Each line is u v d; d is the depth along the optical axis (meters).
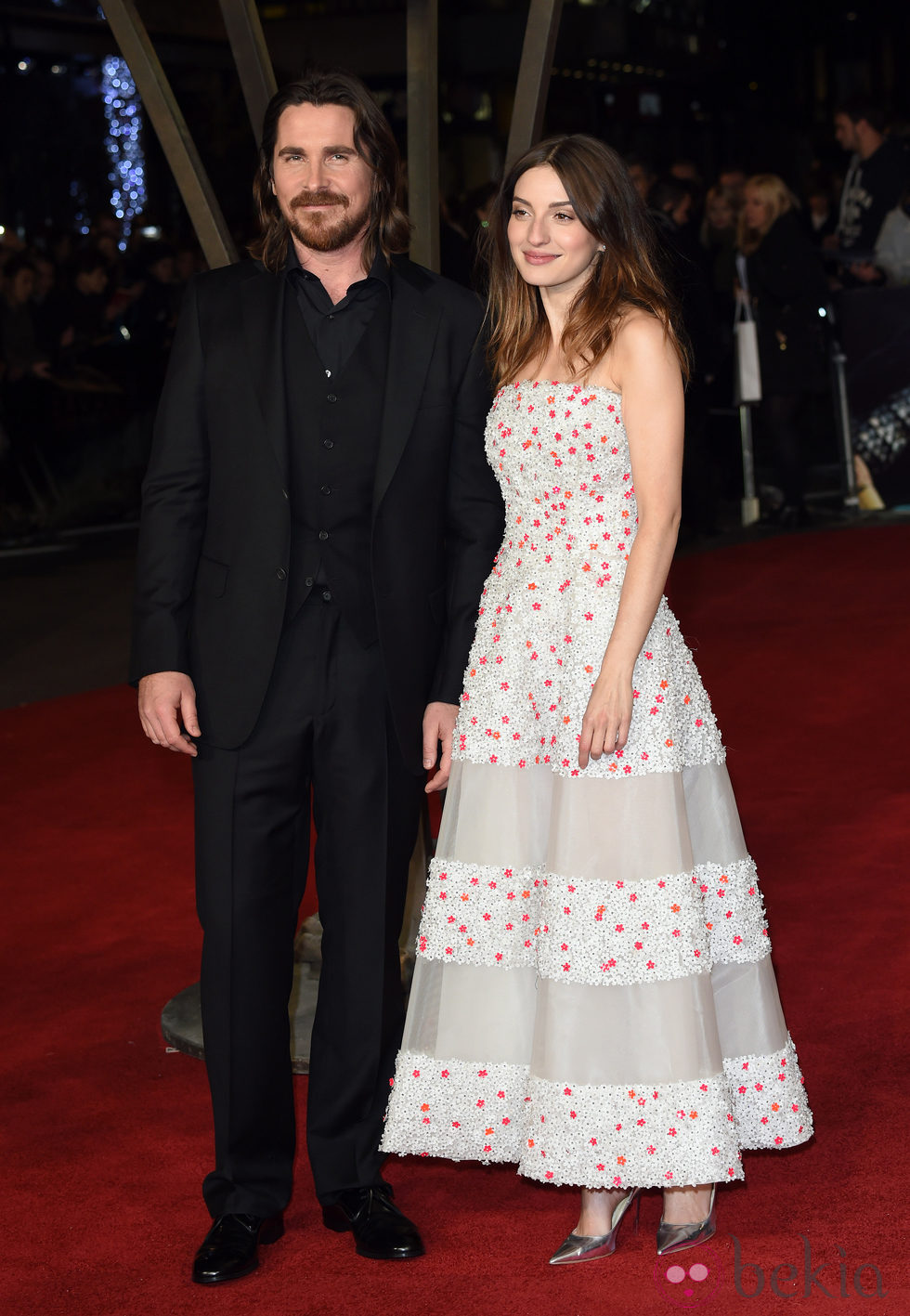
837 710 5.57
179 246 11.30
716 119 14.48
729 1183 2.65
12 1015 3.45
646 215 2.46
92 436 9.98
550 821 2.50
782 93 15.16
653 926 2.40
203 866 2.52
